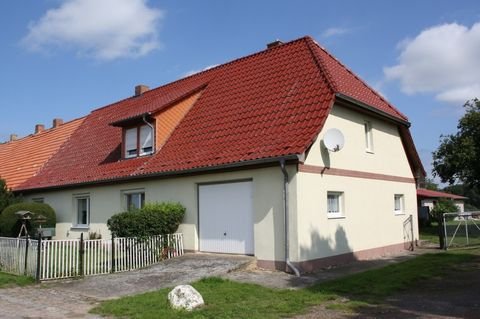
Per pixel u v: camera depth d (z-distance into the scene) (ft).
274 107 50.14
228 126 52.44
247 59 64.95
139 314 27.89
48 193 76.13
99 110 93.09
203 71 72.64
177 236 51.37
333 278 39.75
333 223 47.55
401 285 36.19
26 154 95.14
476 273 41.78
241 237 47.11
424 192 176.45
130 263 46.42
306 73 52.42
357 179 53.21
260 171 45.16
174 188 53.72
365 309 28.91
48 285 38.99
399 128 65.51
